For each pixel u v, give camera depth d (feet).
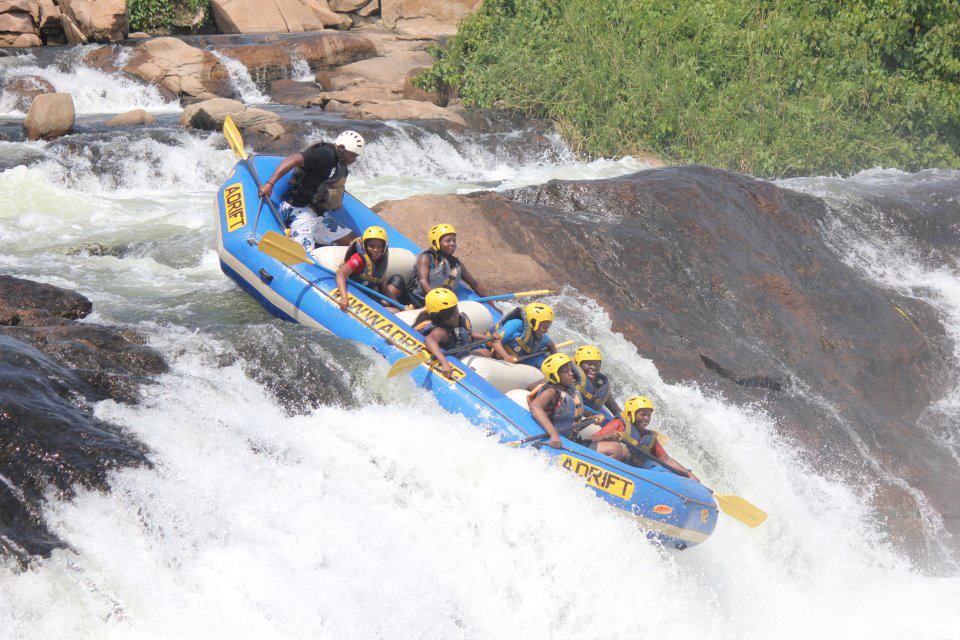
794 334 132.36
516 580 78.13
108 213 155.33
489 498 81.00
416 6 394.52
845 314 140.46
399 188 181.16
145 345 86.99
